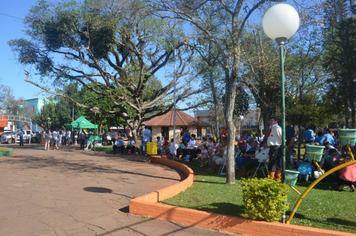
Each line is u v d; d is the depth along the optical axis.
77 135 33.81
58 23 20.48
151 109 26.11
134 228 5.05
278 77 11.30
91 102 34.28
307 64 13.25
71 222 5.27
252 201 4.79
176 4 9.72
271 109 12.38
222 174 10.12
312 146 5.36
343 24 12.41
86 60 22.31
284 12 4.80
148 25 17.97
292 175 5.09
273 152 6.97
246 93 16.75
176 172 11.05
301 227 4.39
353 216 5.35
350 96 13.37
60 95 22.69
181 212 5.34
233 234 4.81
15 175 9.73
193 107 18.84
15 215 5.54
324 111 16.28
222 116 28.30
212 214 5.06
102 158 16.36
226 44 9.05
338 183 7.64
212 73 11.27
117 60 23.80
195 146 15.64
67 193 7.32
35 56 21.70
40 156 16.92
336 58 13.27
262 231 4.60
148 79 24.33
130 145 19.69
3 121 40.56
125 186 8.29
